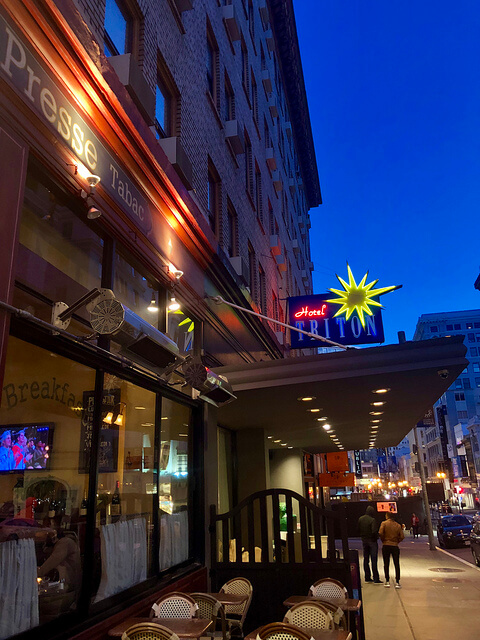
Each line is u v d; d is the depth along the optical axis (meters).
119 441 6.50
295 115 37.22
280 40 30.31
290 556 8.52
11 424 4.61
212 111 13.70
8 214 4.39
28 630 4.47
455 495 86.88
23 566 4.52
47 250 5.51
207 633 7.00
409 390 10.34
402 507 34.09
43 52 5.15
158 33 9.98
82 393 5.71
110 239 6.76
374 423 15.56
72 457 5.43
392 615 9.88
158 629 4.57
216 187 14.20
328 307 15.63
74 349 5.43
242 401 10.81
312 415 13.14
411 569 16.56
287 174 31.80
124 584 6.19
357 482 69.81
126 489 6.62
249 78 20.06
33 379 4.92
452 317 111.69
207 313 10.80
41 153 5.07
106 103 6.43
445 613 9.93
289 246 30.19
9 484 4.55
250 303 14.28
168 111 10.90
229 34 16.67
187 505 8.77
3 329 4.18
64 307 5.29
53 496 5.08
